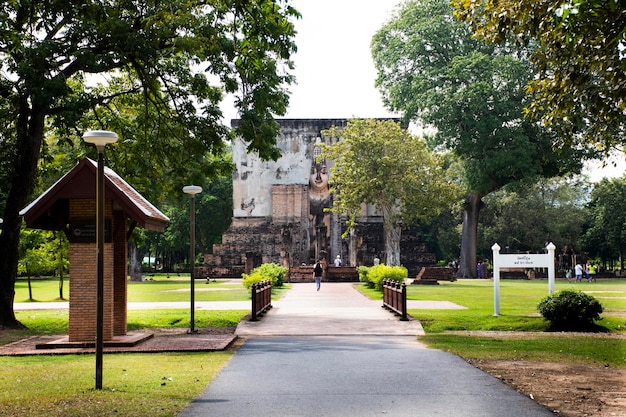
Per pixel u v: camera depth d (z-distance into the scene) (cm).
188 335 1880
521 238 7875
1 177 2300
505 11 1432
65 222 1638
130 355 1470
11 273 2220
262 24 1955
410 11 5953
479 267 6412
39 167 2808
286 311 2525
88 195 1550
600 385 1100
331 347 1598
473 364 1321
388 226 5316
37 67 1980
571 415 881
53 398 982
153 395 1004
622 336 1880
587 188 8275
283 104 2434
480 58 5378
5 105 2475
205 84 2423
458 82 5700
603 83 1415
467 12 1552
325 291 4062
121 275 1738
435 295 3388
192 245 1978
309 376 1179
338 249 7162
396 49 5966
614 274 7069
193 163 2600
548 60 1441
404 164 5097
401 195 5116
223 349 1550
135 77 2752
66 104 2170
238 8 1942
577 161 5638
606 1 1188
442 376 1177
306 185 7275
